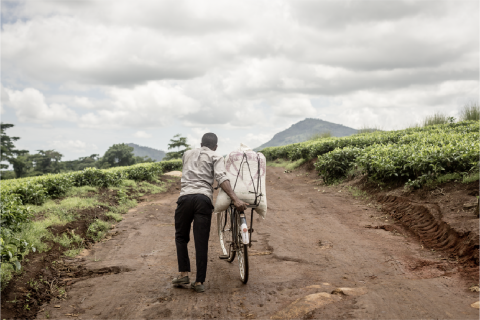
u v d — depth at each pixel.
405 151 8.85
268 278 4.41
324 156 12.53
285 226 7.21
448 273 4.15
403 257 4.95
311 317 3.16
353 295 3.62
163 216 8.64
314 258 5.16
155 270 4.88
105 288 4.21
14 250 4.16
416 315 3.06
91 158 109.81
